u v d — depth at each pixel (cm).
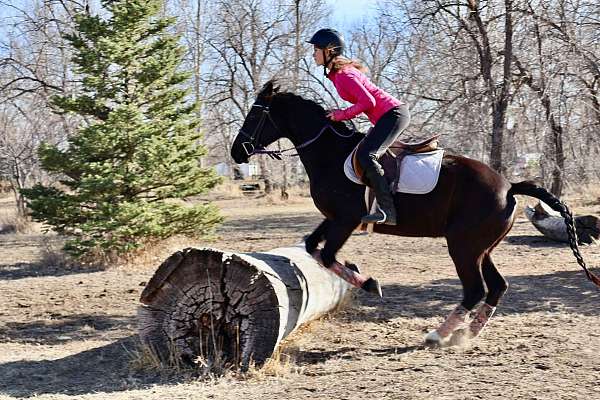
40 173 2998
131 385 650
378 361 700
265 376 658
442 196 736
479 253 736
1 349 826
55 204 1425
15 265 1566
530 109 2155
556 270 1279
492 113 2188
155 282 696
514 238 1788
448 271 1321
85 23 1466
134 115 1412
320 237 780
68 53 3044
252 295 675
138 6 1453
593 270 1258
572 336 770
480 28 2222
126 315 994
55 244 1756
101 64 1455
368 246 1747
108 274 1357
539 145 2234
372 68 3344
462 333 764
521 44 2128
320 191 755
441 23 2312
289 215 2889
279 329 670
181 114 1519
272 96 792
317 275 797
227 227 2388
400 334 820
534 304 970
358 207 738
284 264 744
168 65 1477
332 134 768
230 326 681
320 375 658
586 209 2384
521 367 653
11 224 2606
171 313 697
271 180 4138
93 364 734
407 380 622
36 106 2983
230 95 4162
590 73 2023
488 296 768
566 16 2055
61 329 929
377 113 738
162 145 1421
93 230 1417
